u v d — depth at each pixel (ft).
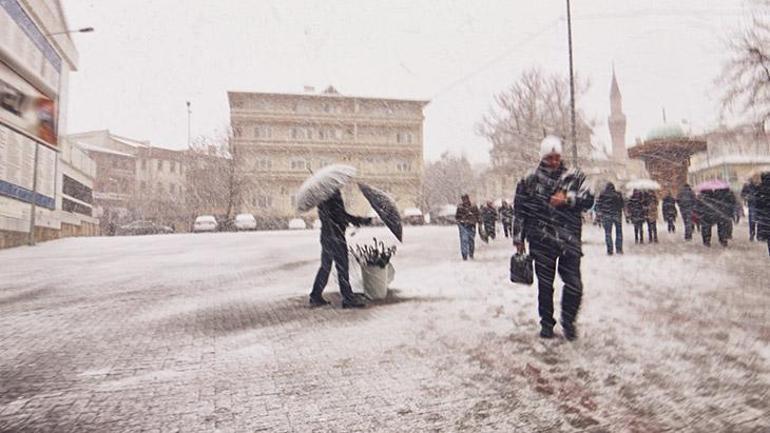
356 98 95.30
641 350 13.98
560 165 15.25
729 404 10.53
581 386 11.62
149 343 16.12
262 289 26.94
